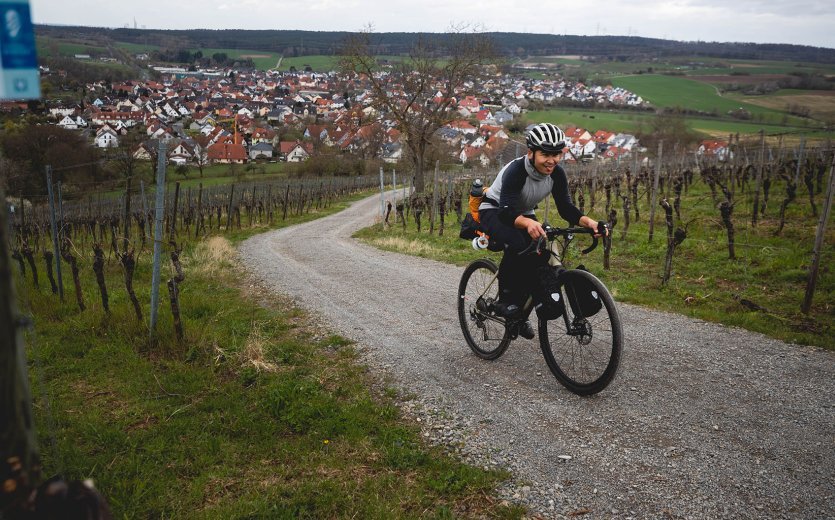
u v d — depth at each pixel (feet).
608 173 94.53
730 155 80.23
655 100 557.74
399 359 16.65
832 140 82.28
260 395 13.87
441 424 12.26
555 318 13.28
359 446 11.28
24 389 3.56
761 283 23.40
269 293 27.40
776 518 8.43
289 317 22.30
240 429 12.07
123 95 636.89
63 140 159.43
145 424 12.54
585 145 373.20
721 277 25.05
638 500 9.12
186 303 23.43
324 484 9.86
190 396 13.99
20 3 3.76
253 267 36.29
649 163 101.60
